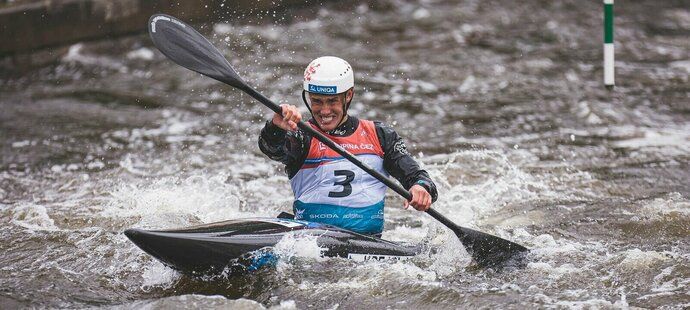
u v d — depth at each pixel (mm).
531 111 40562
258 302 18891
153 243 19016
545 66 49469
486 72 48375
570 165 32094
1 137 37562
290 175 21078
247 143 36469
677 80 45875
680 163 32000
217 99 44031
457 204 27750
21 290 20062
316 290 19297
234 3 51438
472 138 36406
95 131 38594
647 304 18906
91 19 50656
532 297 19094
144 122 40062
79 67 50031
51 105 43219
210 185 30250
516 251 21469
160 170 32594
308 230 20391
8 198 28953
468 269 20922
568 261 21641
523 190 29109
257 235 20000
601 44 54688
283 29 56125
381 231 21688
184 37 20141
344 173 20734
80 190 29875
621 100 42031
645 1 66812
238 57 50094
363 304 18766
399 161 20844
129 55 52156
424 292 19219
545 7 64938
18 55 48969
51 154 34969
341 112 20234
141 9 52000
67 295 19828
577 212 26484
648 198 27781
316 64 19953
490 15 62750
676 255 21703
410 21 60594
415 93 44219
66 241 23703
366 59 51312
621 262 21328
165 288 19953
